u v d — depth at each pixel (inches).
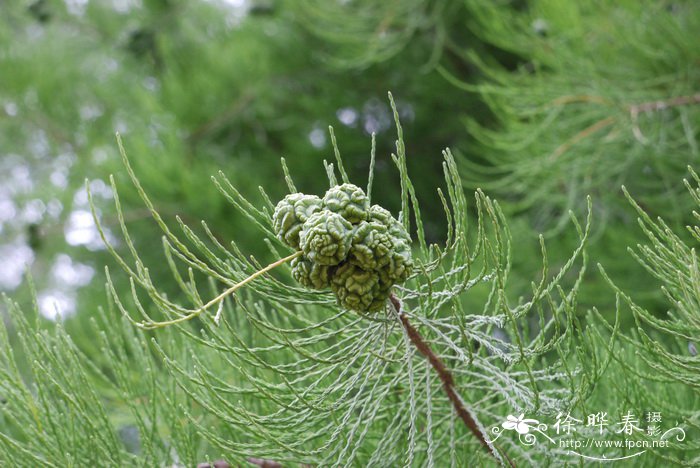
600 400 27.9
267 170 81.4
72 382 26.8
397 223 23.4
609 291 50.0
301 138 85.8
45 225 77.7
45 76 87.6
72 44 96.9
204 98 79.5
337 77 85.0
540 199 57.6
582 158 51.1
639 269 50.7
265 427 24.0
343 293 23.0
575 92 50.0
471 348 23.7
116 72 94.0
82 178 77.5
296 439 24.6
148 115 79.9
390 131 85.8
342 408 25.2
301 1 75.5
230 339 27.2
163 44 88.0
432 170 85.7
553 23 51.6
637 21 48.3
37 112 87.2
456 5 74.5
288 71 84.7
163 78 82.4
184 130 79.3
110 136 82.8
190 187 65.6
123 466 27.0
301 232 23.0
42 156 91.5
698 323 22.8
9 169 91.8
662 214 49.1
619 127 49.5
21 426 26.3
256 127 84.4
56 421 26.6
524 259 58.0
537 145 52.4
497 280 23.2
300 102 84.0
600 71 50.3
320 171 82.0
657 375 26.0
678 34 46.7
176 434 26.7
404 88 84.9
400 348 25.2
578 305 50.8
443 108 83.5
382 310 24.5
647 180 52.9
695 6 49.6
